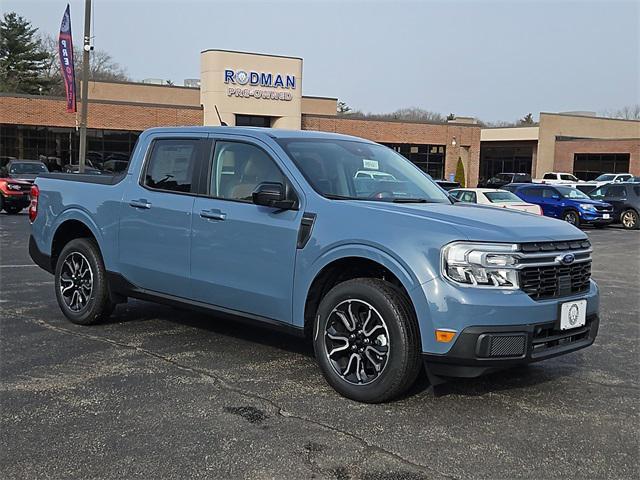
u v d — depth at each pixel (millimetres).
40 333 6344
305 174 5098
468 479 3516
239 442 3906
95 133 35219
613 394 4930
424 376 5184
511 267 4277
